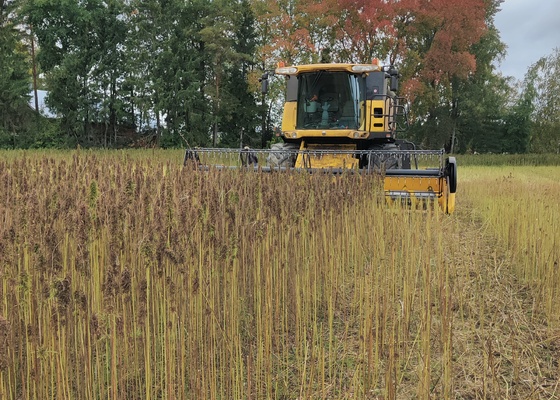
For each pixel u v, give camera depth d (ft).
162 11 141.49
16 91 132.67
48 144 136.87
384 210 22.08
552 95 176.55
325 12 118.01
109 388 11.91
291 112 35.40
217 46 137.80
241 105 152.15
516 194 34.94
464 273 20.58
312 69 34.09
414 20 121.39
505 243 25.02
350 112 34.37
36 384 9.85
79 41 138.62
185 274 11.57
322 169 26.17
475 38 128.36
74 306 10.15
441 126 149.89
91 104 137.28
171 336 10.72
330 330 13.66
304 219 17.67
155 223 11.42
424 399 10.80
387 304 15.25
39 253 9.90
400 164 30.25
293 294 16.03
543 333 15.49
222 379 11.67
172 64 138.92
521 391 12.25
